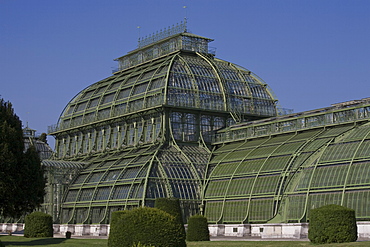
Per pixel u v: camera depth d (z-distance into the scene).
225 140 121.56
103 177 120.50
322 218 68.94
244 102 129.00
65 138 150.62
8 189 84.00
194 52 134.62
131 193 110.25
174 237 61.56
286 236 92.31
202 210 109.31
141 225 61.31
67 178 129.75
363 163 87.94
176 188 110.06
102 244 81.50
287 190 96.44
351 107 99.75
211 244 81.00
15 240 91.81
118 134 132.38
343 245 65.00
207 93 125.19
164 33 139.12
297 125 108.56
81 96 151.00
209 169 115.19
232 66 136.38
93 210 117.81
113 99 135.38
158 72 127.38
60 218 126.00
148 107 123.12
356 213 84.94
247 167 107.12
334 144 95.25
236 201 104.19
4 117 87.56
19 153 86.62
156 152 114.31
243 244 77.19
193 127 122.81
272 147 107.06
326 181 90.81
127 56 147.50
